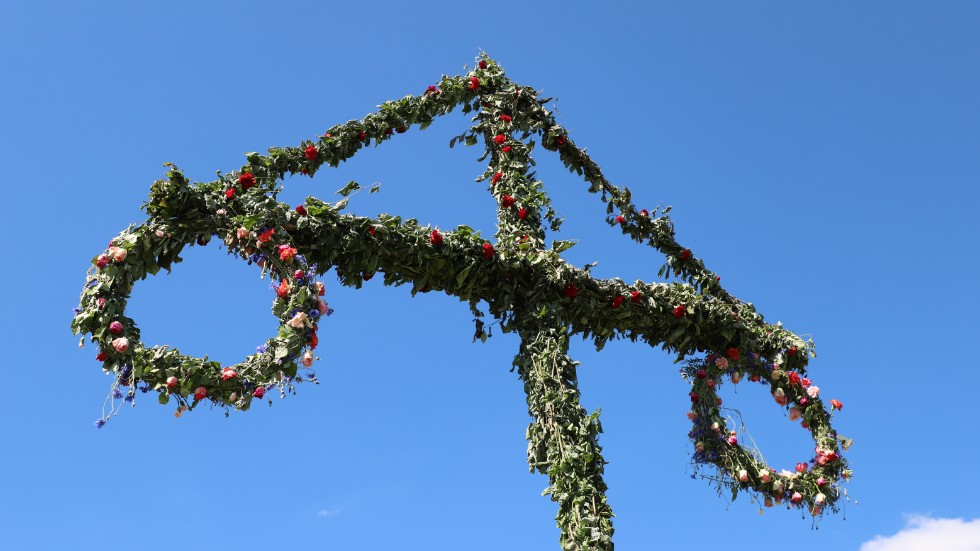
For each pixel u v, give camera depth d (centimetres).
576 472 535
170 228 526
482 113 763
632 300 659
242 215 532
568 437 549
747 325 752
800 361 762
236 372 491
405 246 568
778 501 737
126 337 492
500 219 696
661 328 700
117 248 509
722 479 738
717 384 754
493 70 786
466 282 598
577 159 777
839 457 748
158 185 521
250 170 580
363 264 559
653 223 786
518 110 769
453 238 589
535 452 561
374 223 560
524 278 621
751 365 752
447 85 744
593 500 526
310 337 504
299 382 499
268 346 498
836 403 773
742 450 745
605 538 508
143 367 482
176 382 481
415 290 586
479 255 596
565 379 583
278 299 511
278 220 530
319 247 550
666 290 688
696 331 706
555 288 622
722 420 750
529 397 580
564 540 521
